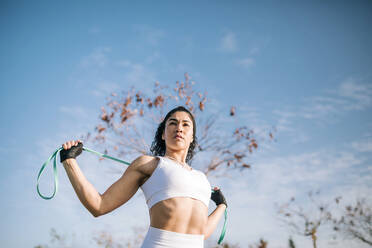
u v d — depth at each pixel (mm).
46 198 2762
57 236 16469
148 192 2682
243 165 9336
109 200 2584
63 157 2611
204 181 2865
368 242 16812
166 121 3336
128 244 14633
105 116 9273
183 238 2535
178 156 3047
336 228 17016
